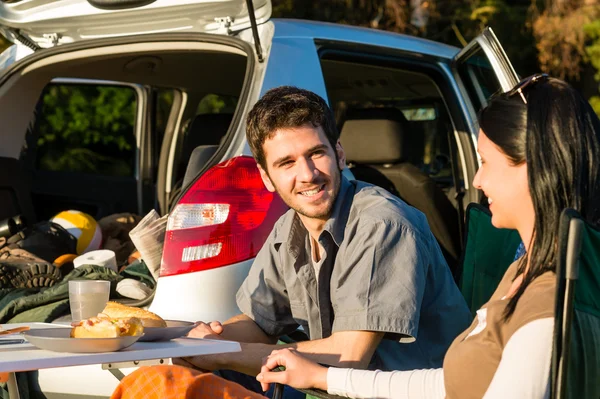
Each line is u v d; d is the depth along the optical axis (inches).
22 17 160.6
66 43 161.9
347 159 180.1
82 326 84.0
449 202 179.6
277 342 114.1
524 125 67.6
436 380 79.4
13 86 172.4
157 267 127.4
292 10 453.4
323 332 105.0
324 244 101.4
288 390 115.0
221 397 72.2
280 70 131.1
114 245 172.1
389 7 455.5
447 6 482.6
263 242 119.0
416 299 96.7
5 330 93.4
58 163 339.0
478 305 129.1
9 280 136.1
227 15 138.6
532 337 64.8
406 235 98.5
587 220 65.4
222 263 116.6
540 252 66.4
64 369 111.8
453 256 181.3
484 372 69.3
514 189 68.9
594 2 471.5
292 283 107.3
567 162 65.6
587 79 523.8
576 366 65.8
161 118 259.4
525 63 515.8
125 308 94.4
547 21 471.5
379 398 82.0
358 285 96.7
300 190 99.2
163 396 71.8
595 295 67.2
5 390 114.9
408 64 169.9
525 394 64.2
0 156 176.2
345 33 154.5
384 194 103.1
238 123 125.5
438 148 204.2
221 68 194.7
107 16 150.3
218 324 107.9
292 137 98.4
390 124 176.2
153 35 145.6
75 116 336.5
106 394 110.5
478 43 161.8
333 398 83.6
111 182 231.3
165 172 226.5
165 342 89.4
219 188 118.7
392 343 102.7
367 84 197.8
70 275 130.0
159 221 127.6
